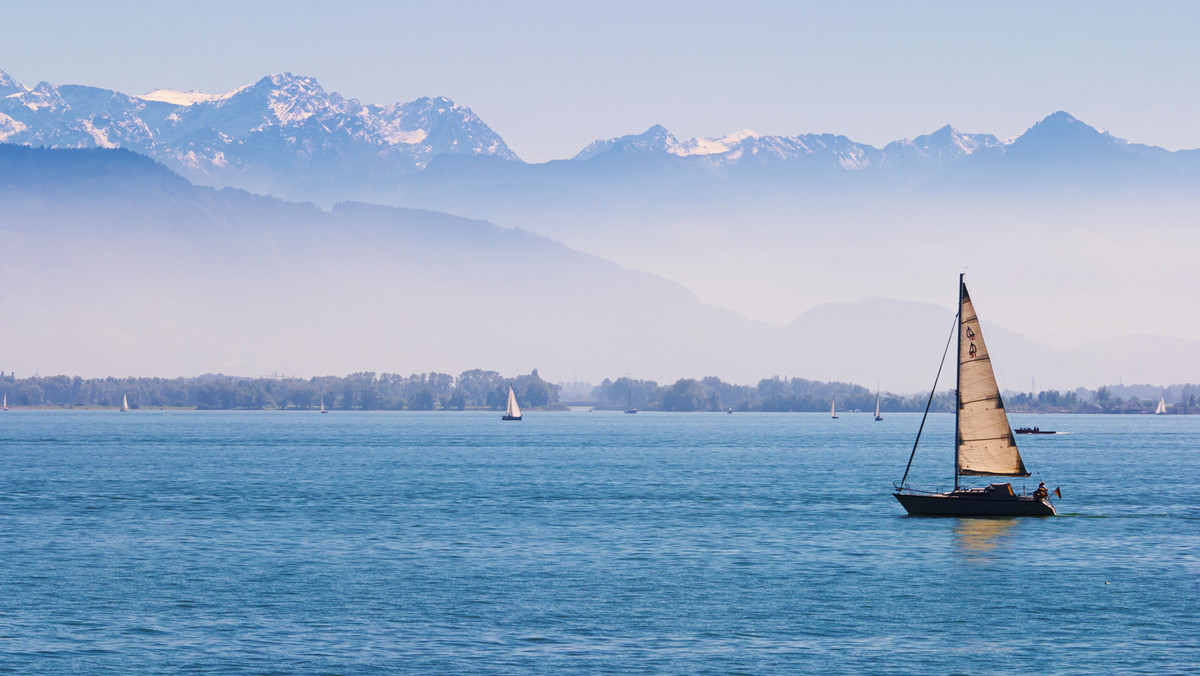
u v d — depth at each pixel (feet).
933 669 618.44
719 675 605.31
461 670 612.29
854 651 652.07
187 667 613.52
